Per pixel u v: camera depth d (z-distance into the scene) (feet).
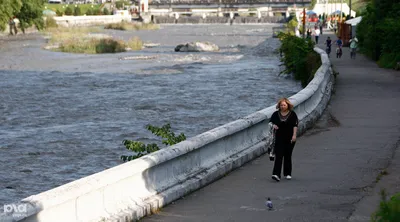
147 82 224.12
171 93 192.65
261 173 69.36
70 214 44.55
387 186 62.59
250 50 406.41
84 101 177.06
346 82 166.91
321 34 466.29
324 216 52.95
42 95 189.37
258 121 79.71
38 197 42.34
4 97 184.34
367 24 279.69
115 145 116.26
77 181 46.70
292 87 205.57
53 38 487.61
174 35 632.79
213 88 204.64
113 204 49.65
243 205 56.70
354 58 258.57
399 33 213.05
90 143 118.01
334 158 77.36
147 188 55.16
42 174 94.38
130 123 140.77
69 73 258.57
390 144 85.87
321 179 66.49
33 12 568.82
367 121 105.60
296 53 216.74
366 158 76.95
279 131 66.08
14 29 582.35
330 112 115.14
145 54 377.30
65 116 151.74
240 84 214.90
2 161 102.53
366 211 54.19
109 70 272.51
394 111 116.57
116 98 182.50
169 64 304.09
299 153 80.84
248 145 77.25
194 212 54.29
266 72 255.70
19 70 271.49
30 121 144.46
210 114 154.20
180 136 72.95
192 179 61.72
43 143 117.91
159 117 149.59
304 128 96.17
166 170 58.44
